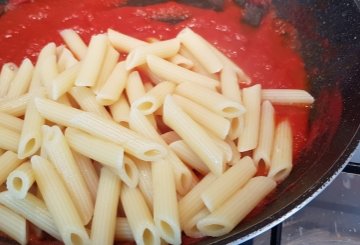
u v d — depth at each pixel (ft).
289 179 0.65
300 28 0.85
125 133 0.63
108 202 0.60
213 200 0.59
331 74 0.76
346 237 0.67
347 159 0.58
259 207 0.61
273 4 0.88
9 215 0.61
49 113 0.67
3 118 0.69
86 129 0.64
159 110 0.71
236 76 0.78
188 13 0.93
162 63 0.76
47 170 0.61
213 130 0.67
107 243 0.57
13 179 0.59
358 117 0.63
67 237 0.56
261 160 0.70
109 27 0.93
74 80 0.72
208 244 0.52
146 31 0.92
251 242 0.65
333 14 0.78
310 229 0.68
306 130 0.75
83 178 0.63
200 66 0.80
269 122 0.72
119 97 0.72
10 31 0.93
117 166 0.60
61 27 0.93
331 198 0.71
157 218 0.57
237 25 0.91
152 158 0.62
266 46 0.88
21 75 0.78
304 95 0.77
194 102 0.70
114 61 0.78
